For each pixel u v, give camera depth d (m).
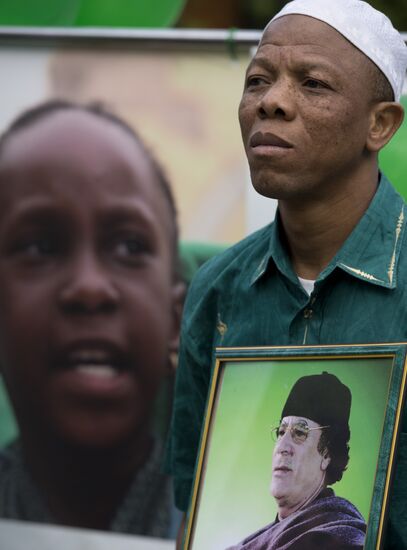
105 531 5.48
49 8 5.50
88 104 5.30
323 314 2.99
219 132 5.18
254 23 6.22
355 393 2.77
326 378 2.82
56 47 5.31
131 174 5.28
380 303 2.91
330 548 2.67
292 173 2.85
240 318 3.20
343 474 2.72
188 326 3.37
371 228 2.98
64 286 5.41
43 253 5.41
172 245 5.26
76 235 5.37
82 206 5.34
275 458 2.83
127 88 5.26
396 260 2.94
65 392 5.47
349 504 2.68
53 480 5.53
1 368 5.52
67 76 5.31
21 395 5.52
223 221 5.20
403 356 2.71
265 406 2.89
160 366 5.36
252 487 2.84
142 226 5.30
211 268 3.38
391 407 2.68
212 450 2.93
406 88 4.21
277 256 3.07
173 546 5.38
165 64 5.21
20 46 5.33
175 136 5.22
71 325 5.43
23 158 5.38
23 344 5.48
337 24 2.89
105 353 5.41
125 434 5.44
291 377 2.88
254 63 2.96
